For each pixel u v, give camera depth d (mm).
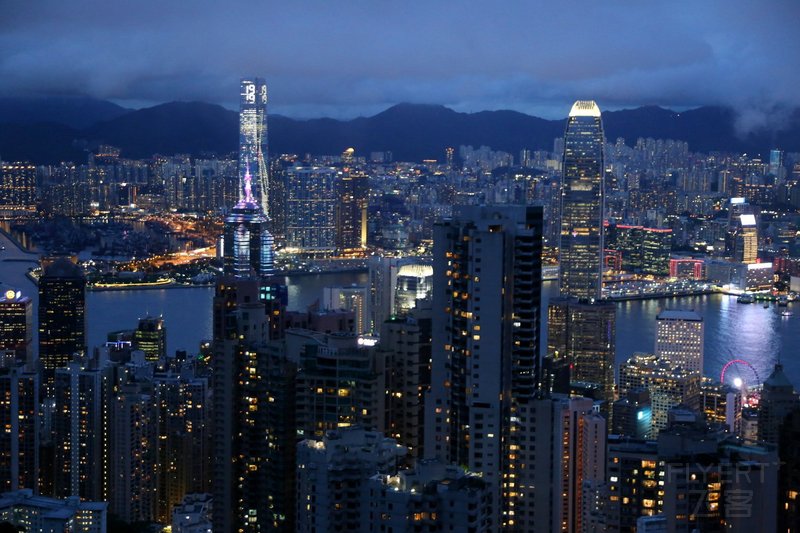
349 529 177500
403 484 175125
